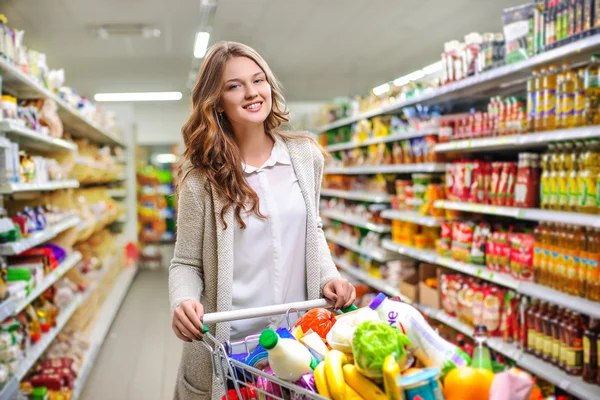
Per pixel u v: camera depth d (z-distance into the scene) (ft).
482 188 11.57
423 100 14.05
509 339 10.32
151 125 47.65
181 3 20.15
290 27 24.22
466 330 11.35
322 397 3.56
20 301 9.71
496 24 24.09
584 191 8.27
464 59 11.96
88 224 18.25
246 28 24.38
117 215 28.76
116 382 13.97
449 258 12.68
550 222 9.45
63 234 15.74
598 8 7.70
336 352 3.85
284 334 4.31
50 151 16.44
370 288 18.92
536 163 9.81
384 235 18.51
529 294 9.43
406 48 28.55
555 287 9.07
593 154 8.18
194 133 5.54
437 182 14.67
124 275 28.35
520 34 9.81
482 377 3.24
